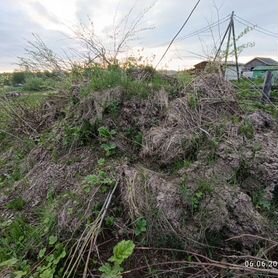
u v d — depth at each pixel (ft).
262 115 9.10
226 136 7.84
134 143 8.37
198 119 8.51
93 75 11.02
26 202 8.15
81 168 8.35
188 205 6.07
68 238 6.12
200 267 5.46
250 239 5.72
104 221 6.28
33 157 10.09
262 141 7.81
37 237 6.47
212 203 6.04
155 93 9.57
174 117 8.36
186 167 7.00
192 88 9.86
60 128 10.27
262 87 12.17
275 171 6.93
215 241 5.82
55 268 5.58
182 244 5.77
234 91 10.28
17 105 13.41
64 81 12.07
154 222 5.97
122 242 5.53
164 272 5.45
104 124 8.96
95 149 8.74
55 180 8.36
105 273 5.18
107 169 7.48
